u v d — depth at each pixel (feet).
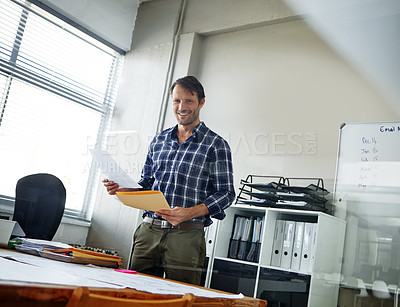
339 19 9.71
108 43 13.39
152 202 4.91
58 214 8.66
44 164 12.23
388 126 8.46
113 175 5.36
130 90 13.03
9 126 11.67
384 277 7.79
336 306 8.01
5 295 2.15
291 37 10.41
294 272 8.13
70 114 12.78
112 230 11.98
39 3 12.21
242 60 11.14
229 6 11.65
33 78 12.14
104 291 2.60
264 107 10.38
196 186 6.74
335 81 9.45
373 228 8.13
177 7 12.76
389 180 8.17
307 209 8.49
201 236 6.43
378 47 9.04
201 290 3.83
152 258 6.40
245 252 8.80
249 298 3.88
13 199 11.59
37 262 3.76
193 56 12.03
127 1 13.53
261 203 8.84
